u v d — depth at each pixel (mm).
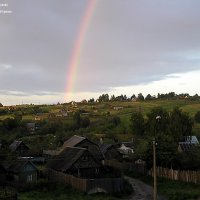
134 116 141500
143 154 72375
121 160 95125
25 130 151375
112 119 173250
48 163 72000
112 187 55844
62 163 67375
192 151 79250
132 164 79188
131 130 141000
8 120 152750
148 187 62688
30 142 121750
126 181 60750
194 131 143125
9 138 127312
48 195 53812
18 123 156875
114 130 154625
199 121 166750
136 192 58375
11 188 57062
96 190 54750
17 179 63344
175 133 122750
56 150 97938
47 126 154250
